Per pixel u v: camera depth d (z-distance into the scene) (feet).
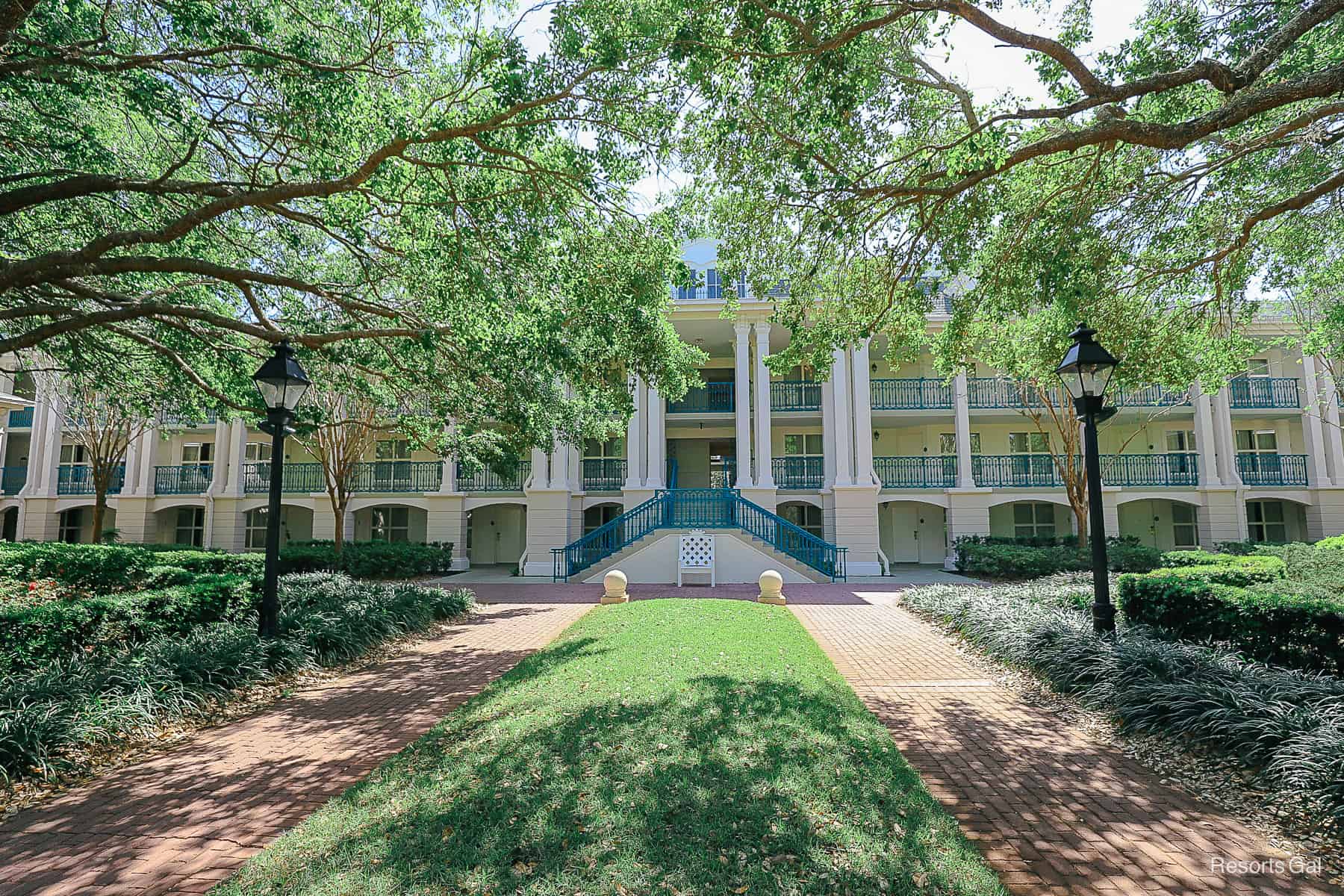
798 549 60.23
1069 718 19.19
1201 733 16.14
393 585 41.24
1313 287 35.09
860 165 25.64
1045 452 75.87
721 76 20.94
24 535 79.05
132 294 29.91
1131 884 10.44
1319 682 17.26
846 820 11.87
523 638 32.73
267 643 24.56
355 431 59.06
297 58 20.15
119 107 26.53
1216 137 26.03
